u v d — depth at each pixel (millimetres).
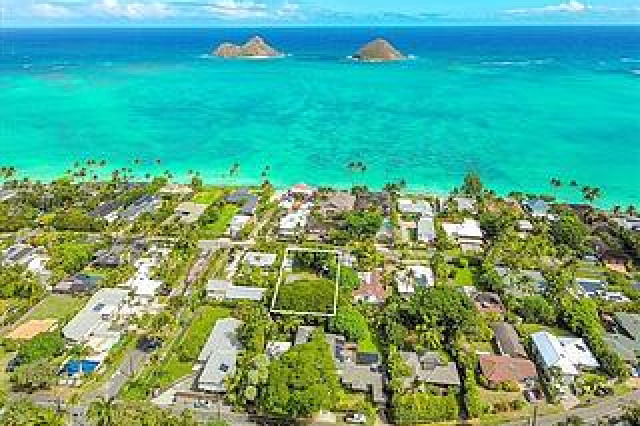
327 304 130375
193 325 132250
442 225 180000
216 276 151375
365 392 112312
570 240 169250
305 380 103812
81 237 171125
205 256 162375
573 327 130500
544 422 105875
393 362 115062
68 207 191125
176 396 110250
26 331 128125
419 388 111500
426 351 120188
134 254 160750
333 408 107438
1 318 134375
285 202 197125
